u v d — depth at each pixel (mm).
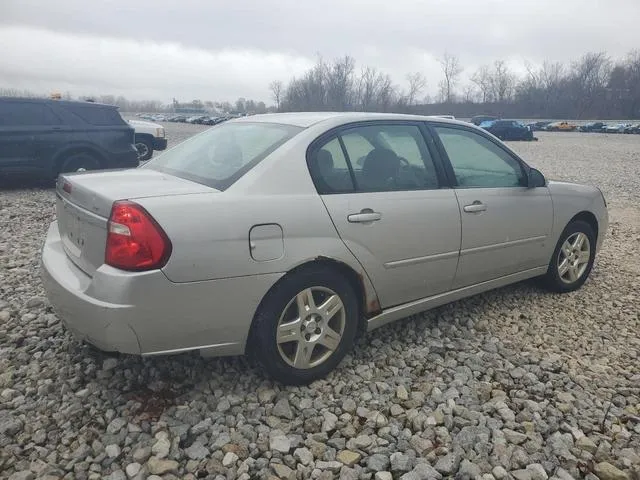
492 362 3340
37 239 6078
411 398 2918
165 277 2451
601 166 17922
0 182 10234
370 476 2328
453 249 3547
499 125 36531
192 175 3041
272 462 2385
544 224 4203
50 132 9406
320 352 3059
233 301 2641
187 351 2629
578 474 2385
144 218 2434
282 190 2824
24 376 3016
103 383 2949
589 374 3238
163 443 2471
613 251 6215
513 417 2752
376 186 3211
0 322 3656
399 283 3311
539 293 4609
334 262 2959
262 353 2807
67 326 2756
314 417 2715
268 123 3387
